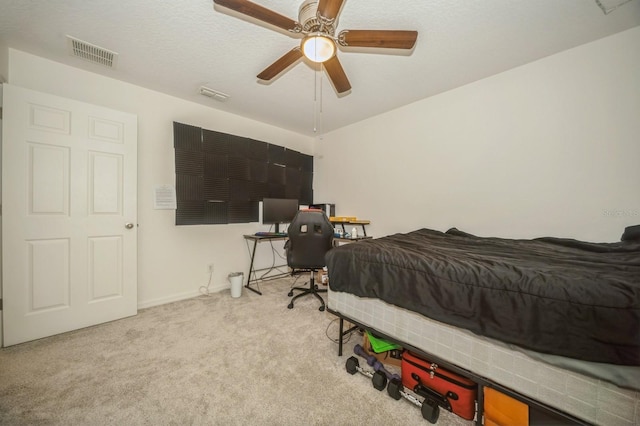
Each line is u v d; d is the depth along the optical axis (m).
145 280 2.42
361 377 1.41
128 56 1.91
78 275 1.96
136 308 2.24
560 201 1.84
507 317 0.91
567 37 1.67
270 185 3.47
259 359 1.57
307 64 1.97
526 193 1.99
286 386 1.33
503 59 1.93
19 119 1.73
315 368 1.49
